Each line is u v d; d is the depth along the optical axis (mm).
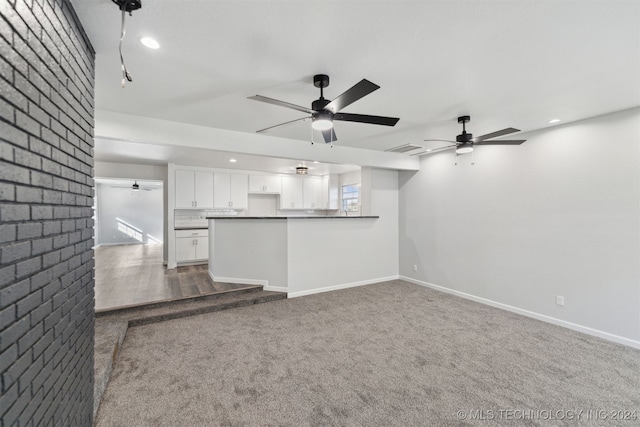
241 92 2414
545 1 1366
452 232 4504
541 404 1946
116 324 2895
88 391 1640
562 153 3250
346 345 2768
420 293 4551
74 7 1392
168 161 5488
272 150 3760
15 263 909
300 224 4418
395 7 1419
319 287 4598
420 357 2549
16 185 919
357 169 6508
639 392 2070
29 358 987
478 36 1656
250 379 2213
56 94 1217
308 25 1562
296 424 1768
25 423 954
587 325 3047
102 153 4707
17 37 920
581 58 1878
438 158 4734
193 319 3387
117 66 1974
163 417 1813
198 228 5875
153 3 1374
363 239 5055
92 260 1697
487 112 2893
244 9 1429
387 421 1794
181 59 1896
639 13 1433
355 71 2070
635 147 2730
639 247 2711
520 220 3643
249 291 4219
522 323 3330
